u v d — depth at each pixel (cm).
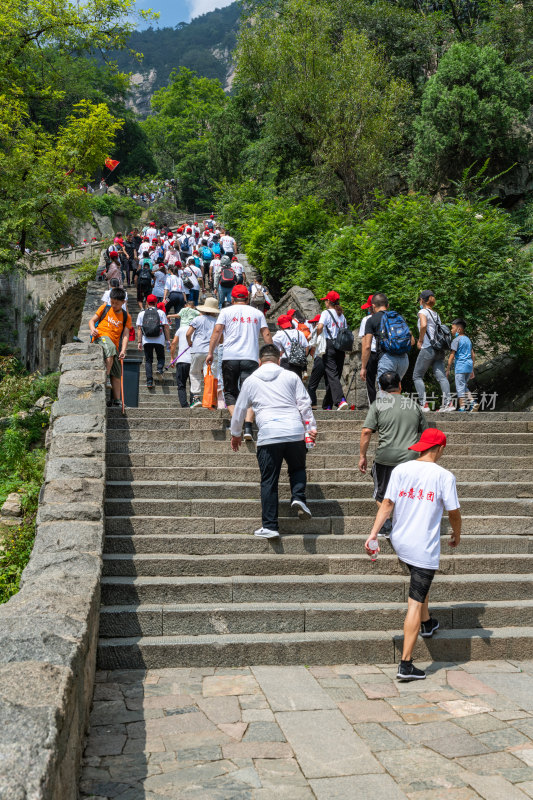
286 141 3127
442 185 2758
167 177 8212
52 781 201
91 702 397
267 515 566
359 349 1064
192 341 945
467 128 2617
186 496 630
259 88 3011
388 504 462
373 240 1526
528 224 2350
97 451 610
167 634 484
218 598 514
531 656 499
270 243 2212
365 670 465
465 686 433
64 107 6250
